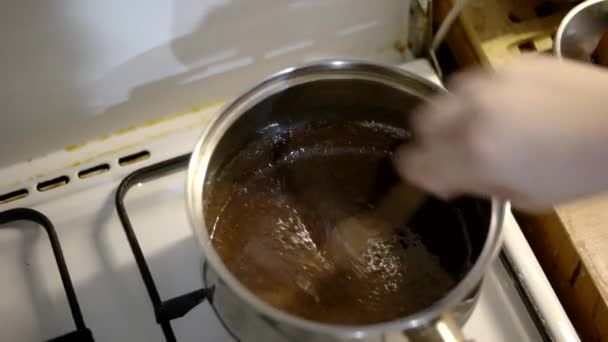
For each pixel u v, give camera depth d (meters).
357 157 0.64
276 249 0.59
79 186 0.71
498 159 0.44
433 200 0.61
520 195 0.45
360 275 0.57
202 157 0.56
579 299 0.64
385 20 0.77
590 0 0.69
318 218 0.60
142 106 0.75
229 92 0.77
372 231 0.60
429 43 0.78
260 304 0.49
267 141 0.64
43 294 0.66
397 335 0.48
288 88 0.60
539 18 0.73
